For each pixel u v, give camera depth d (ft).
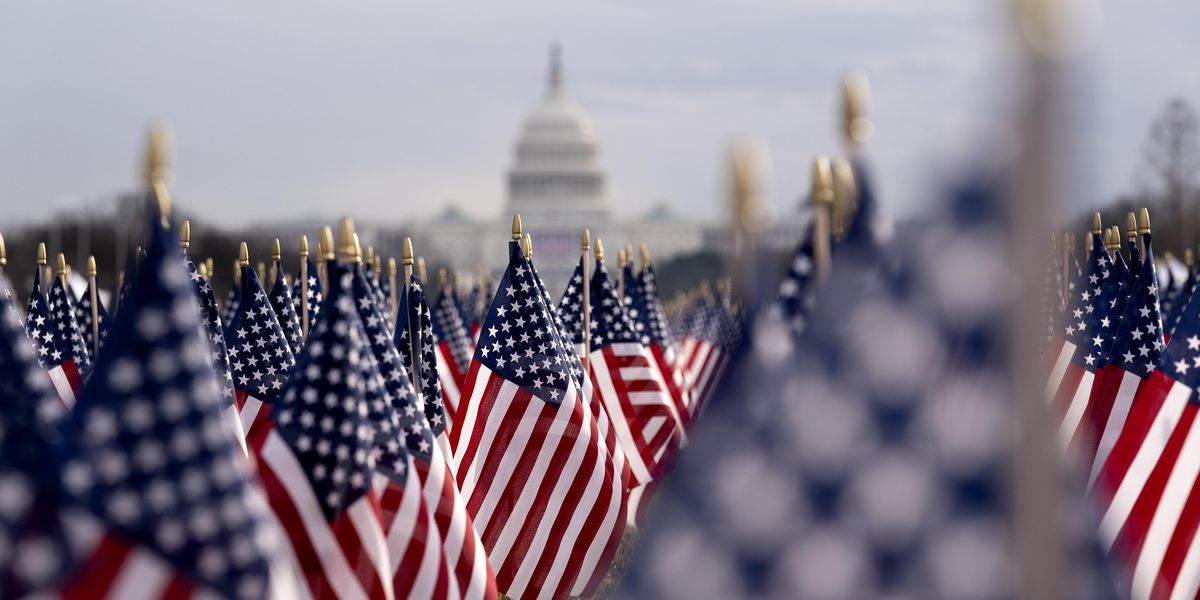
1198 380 58.65
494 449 75.36
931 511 27.50
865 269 29.27
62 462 33.71
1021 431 26.91
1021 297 26.48
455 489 57.21
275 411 47.50
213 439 34.32
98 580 33.24
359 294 59.21
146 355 34.14
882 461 27.94
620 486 76.59
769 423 29.30
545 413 75.25
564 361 76.28
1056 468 26.89
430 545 52.08
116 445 33.91
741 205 29.68
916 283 27.58
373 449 51.42
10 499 33.14
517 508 75.05
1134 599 57.77
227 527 34.09
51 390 36.35
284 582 35.42
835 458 28.43
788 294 36.55
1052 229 25.54
